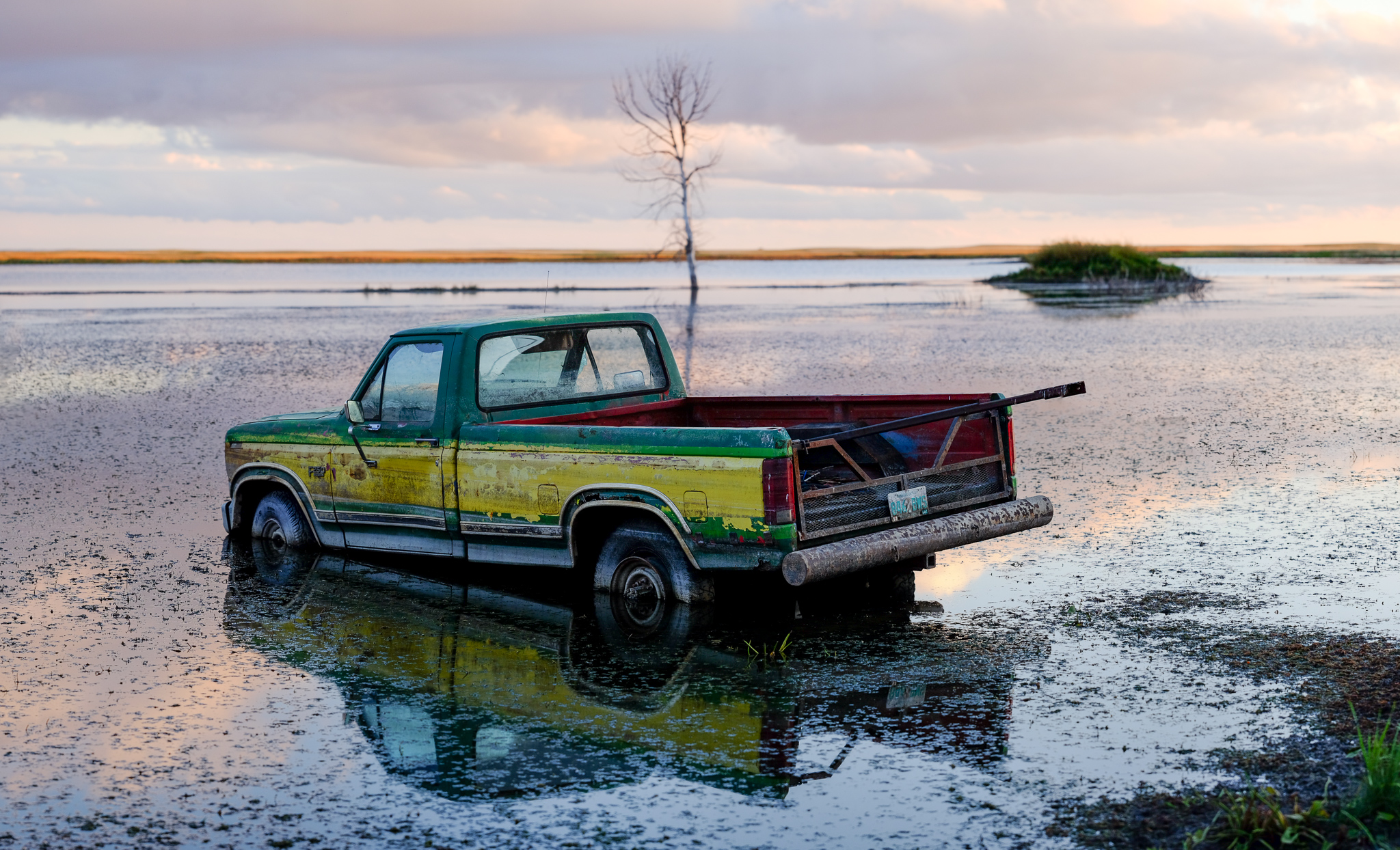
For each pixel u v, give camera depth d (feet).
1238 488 34.78
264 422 30.14
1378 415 49.21
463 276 399.85
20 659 21.36
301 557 29.45
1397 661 19.56
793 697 18.99
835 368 73.61
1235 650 20.58
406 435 26.76
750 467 21.57
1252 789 14.66
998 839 13.87
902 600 24.68
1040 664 20.27
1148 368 70.69
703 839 14.05
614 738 17.34
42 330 118.01
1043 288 205.26
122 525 32.76
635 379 29.19
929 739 17.04
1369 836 13.34
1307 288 192.54
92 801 15.42
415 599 25.53
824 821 14.46
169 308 164.55
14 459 43.83
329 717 18.37
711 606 23.53
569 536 24.31
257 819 14.82
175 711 18.70
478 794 15.46
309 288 260.42
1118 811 14.48
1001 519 24.29
